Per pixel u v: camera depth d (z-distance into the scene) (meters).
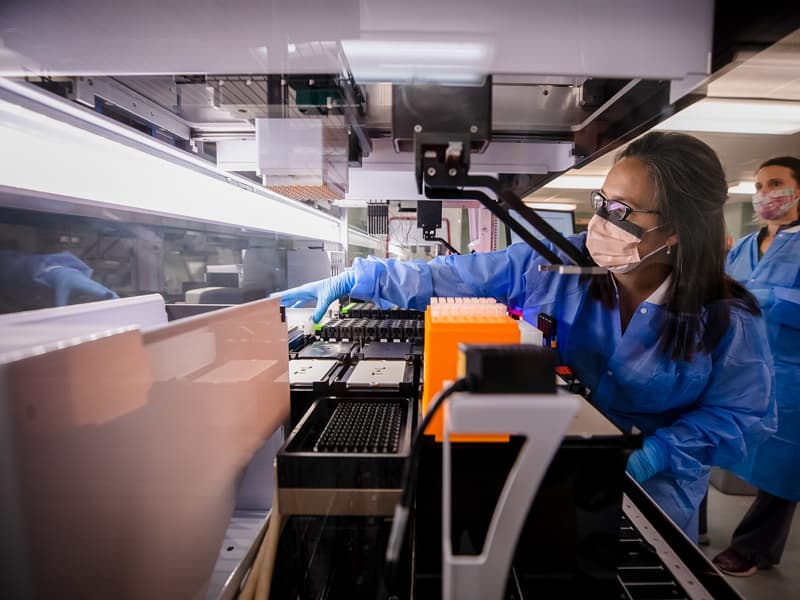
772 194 1.79
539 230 0.55
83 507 0.38
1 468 0.31
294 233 2.11
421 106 0.59
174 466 0.50
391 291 1.65
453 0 0.57
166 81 0.81
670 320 1.37
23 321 0.61
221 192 1.50
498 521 0.39
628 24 0.58
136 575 0.45
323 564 0.66
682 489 1.33
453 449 0.56
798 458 1.72
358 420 0.80
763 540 1.80
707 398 1.41
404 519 0.37
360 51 0.59
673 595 0.63
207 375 0.57
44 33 0.59
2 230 1.18
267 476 0.83
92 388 0.38
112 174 1.08
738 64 0.60
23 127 0.79
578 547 0.57
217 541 0.61
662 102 0.78
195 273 1.97
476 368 0.39
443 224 2.38
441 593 0.58
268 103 0.72
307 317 1.56
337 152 0.94
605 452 0.56
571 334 1.58
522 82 0.82
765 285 1.79
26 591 0.33
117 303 0.81
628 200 1.42
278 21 0.59
